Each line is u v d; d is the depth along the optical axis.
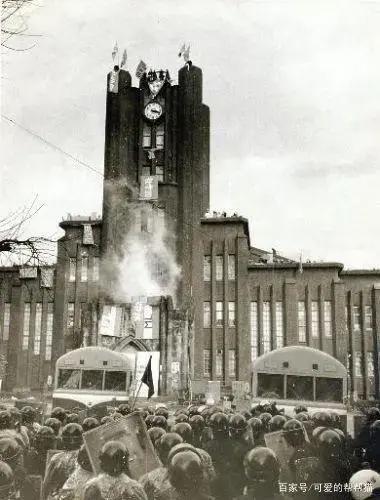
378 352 48.50
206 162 56.16
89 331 49.09
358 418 14.19
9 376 51.06
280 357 18.81
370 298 49.59
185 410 13.02
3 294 53.03
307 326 50.16
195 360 51.12
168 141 55.72
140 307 49.31
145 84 56.78
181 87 56.56
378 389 47.50
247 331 51.22
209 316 52.31
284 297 51.16
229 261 53.19
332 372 18.53
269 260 54.06
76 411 19.88
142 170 55.59
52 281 52.44
